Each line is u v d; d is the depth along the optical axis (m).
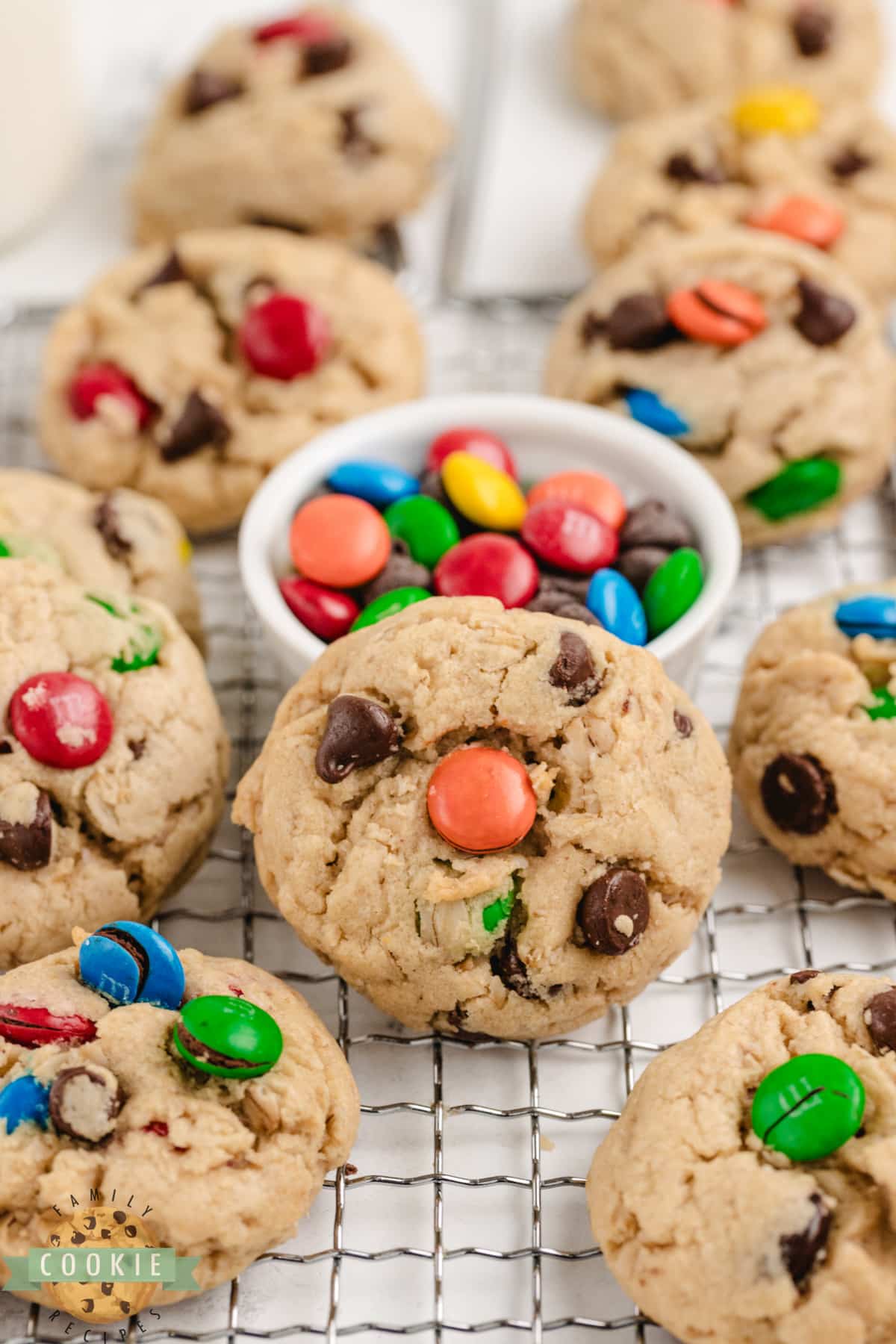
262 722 0.40
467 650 0.34
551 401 0.39
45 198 0.48
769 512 0.41
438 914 0.33
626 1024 0.35
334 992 0.36
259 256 0.42
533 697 0.33
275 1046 0.32
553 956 0.33
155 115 0.49
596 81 0.50
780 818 0.36
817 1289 0.31
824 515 0.41
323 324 0.41
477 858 0.33
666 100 0.49
